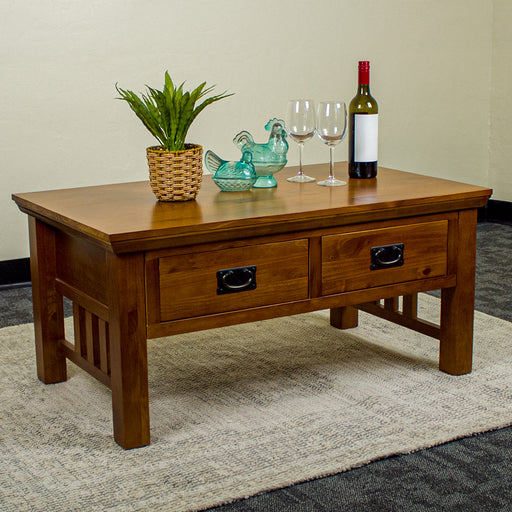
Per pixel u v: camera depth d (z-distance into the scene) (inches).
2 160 130.0
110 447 73.4
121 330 70.6
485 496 64.2
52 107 131.9
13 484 66.9
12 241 133.6
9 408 82.5
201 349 99.5
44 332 87.6
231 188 87.5
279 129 90.0
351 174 96.0
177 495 64.4
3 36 126.3
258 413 80.1
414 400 82.5
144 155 141.1
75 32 131.3
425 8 165.8
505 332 103.5
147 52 137.9
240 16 145.3
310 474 67.3
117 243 67.7
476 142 178.9
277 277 77.3
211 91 145.1
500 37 173.8
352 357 95.7
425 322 92.5
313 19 152.9
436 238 85.3
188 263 72.5
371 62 161.8
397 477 67.4
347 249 80.4
